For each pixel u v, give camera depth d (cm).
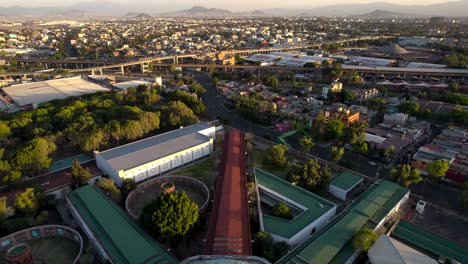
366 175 16662
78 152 19038
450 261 10475
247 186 13800
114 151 17100
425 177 16350
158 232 10906
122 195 14525
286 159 17550
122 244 10369
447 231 12400
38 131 19512
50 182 15300
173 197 11625
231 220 11462
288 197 13675
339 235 10856
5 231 11888
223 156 16700
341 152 17025
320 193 14775
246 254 9906
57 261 10881
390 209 12356
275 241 11231
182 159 17575
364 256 10744
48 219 13312
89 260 10575
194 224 11850
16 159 15288
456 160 16688
